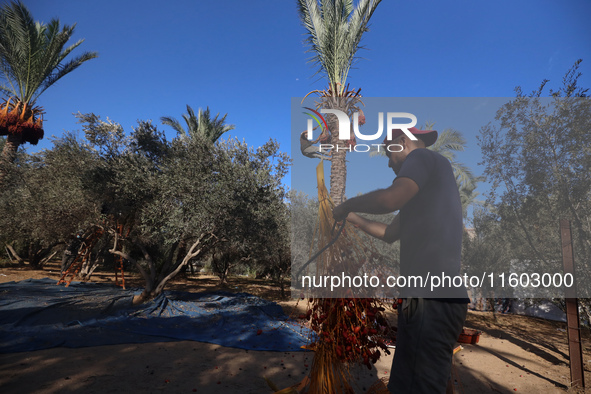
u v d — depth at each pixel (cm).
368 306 177
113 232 1020
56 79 1620
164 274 1028
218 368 498
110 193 994
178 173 913
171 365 499
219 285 1703
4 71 1538
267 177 955
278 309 1011
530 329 902
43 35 1562
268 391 423
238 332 726
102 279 1681
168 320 810
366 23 730
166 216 905
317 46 740
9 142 1568
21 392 381
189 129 1680
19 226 1388
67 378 425
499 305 987
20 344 555
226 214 873
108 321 750
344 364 216
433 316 135
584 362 625
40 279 1398
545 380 523
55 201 1084
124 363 495
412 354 137
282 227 993
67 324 700
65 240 1356
